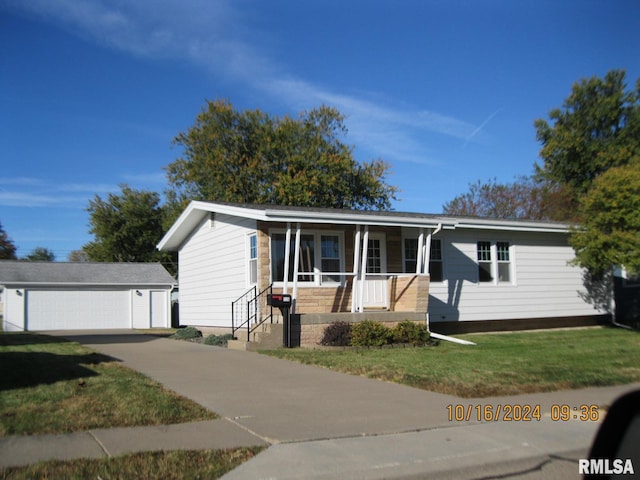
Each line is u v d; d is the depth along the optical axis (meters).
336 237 17.31
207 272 20.03
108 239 47.97
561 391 9.77
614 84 37.75
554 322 21.50
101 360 11.88
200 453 6.11
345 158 38.59
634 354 13.77
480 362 12.24
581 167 38.44
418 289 16.53
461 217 19.95
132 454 5.95
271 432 6.96
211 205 17.88
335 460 6.05
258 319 15.91
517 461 6.34
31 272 32.41
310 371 11.24
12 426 6.71
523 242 21.09
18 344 15.51
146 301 34.06
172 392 8.92
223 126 38.66
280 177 35.75
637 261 18.28
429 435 7.08
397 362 12.13
